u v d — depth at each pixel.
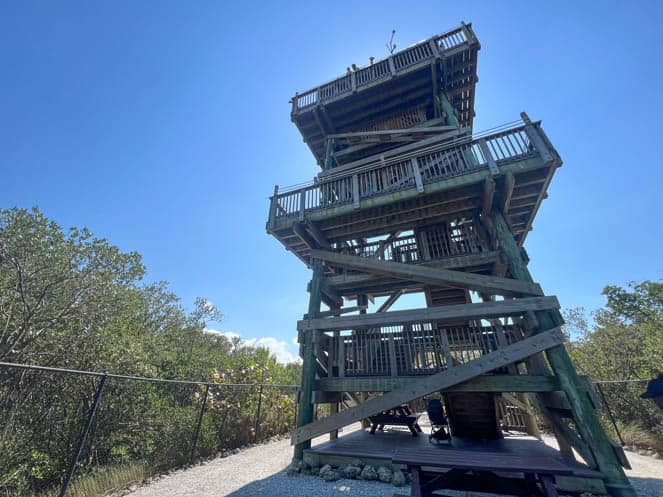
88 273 10.22
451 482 3.44
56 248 9.63
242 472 6.07
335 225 8.30
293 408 12.67
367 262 7.53
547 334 5.27
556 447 7.20
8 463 5.25
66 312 9.43
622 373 10.80
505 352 5.38
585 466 4.67
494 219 7.01
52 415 6.47
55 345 8.60
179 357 11.73
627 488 4.04
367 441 7.34
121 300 10.87
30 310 8.89
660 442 7.06
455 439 7.46
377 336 6.77
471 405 7.54
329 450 6.13
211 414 8.94
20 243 9.30
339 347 6.99
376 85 10.26
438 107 10.66
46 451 5.91
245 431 9.64
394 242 8.84
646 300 13.72
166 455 6.81
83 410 6.87
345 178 8.30
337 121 11.82
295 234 8.57
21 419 6.00
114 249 10.95
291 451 8.39
